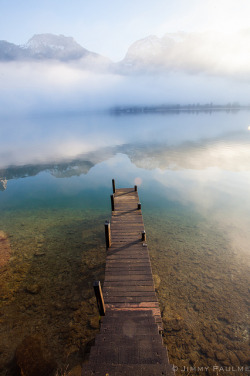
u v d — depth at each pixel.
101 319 6.03
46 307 8.78
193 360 6.92
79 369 6.48
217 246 13.35
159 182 29.81
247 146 52.16
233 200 21.58
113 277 8.19
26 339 7.29
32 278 10.52
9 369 6.37
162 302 9.16
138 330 5.52
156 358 4.68
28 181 33.69
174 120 167.12
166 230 15.59
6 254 12.68
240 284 10.16
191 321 8.29
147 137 79.94
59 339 7.42
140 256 9.36
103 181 32.47
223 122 129.62
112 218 13.10
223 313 8.63
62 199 24.45
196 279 10.52
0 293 9.54
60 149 64.00
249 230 15.34
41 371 6.33
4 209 21.45
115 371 4.36
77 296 9.36
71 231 15.56
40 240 14.33
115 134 96.75
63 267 11.33
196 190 25.33
